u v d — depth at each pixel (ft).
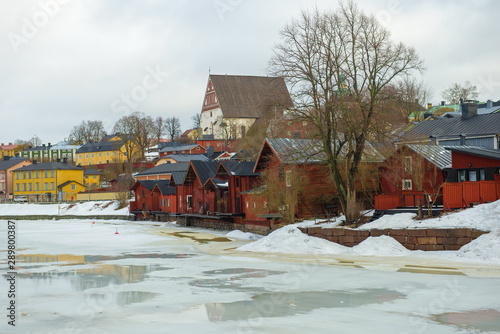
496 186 127.65
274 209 173.17
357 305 71.77
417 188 144.56
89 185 474.08
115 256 135.74
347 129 142.51
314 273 98.73
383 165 160.97
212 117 510.99
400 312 67.31
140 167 448.65
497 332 58.03
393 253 117.60
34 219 374.22
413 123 247.50
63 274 103.09
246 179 203.62
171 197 275.39
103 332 59.88
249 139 328.08
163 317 66.54
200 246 158.71
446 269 96.17
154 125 529.86
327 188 178.29
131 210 316.81
